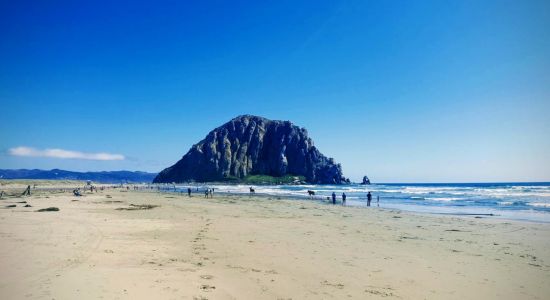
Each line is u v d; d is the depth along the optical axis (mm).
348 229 23094
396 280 11047
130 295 8344
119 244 14758
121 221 22906
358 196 79125
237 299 8742
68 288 8539
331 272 11742
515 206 47688
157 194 74688
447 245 17766
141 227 20484
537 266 13391
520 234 22000
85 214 26484
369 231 22344
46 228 18172
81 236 16094
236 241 17094
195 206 40281
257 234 19625
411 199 66062
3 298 7742
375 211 39094
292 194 84250
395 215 34156
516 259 14656
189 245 15539
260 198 64062
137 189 113062
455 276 11742
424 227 25031
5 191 77438
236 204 46094
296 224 25047
